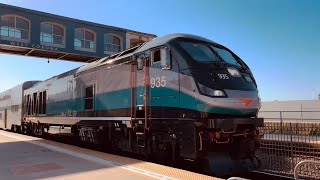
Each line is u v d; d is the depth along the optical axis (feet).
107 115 38.50
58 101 54.29
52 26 88.69
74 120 47.42
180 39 30.14
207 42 31.60
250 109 28.81
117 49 100.07
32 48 84.74
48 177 22.94
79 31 92.99
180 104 28.45
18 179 22.43
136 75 33.60
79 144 50.42
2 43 80.89
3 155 33.76
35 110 66.85
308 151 39.32
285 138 44.50
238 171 27.99
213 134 27.12
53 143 45.57
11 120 87.86
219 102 26.99
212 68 28.58
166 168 25.48
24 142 47.50
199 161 28.58
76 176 23.12
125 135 35.40
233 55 32.81
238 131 28.43
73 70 50.42
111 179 22.02
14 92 86.48
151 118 31.12
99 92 40.63
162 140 30.48
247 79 30.48
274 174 32.30
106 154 33.45
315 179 31.04
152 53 31.71
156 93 30.81
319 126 52.90
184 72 28.35
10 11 81.97
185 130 27.84
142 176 22.75
